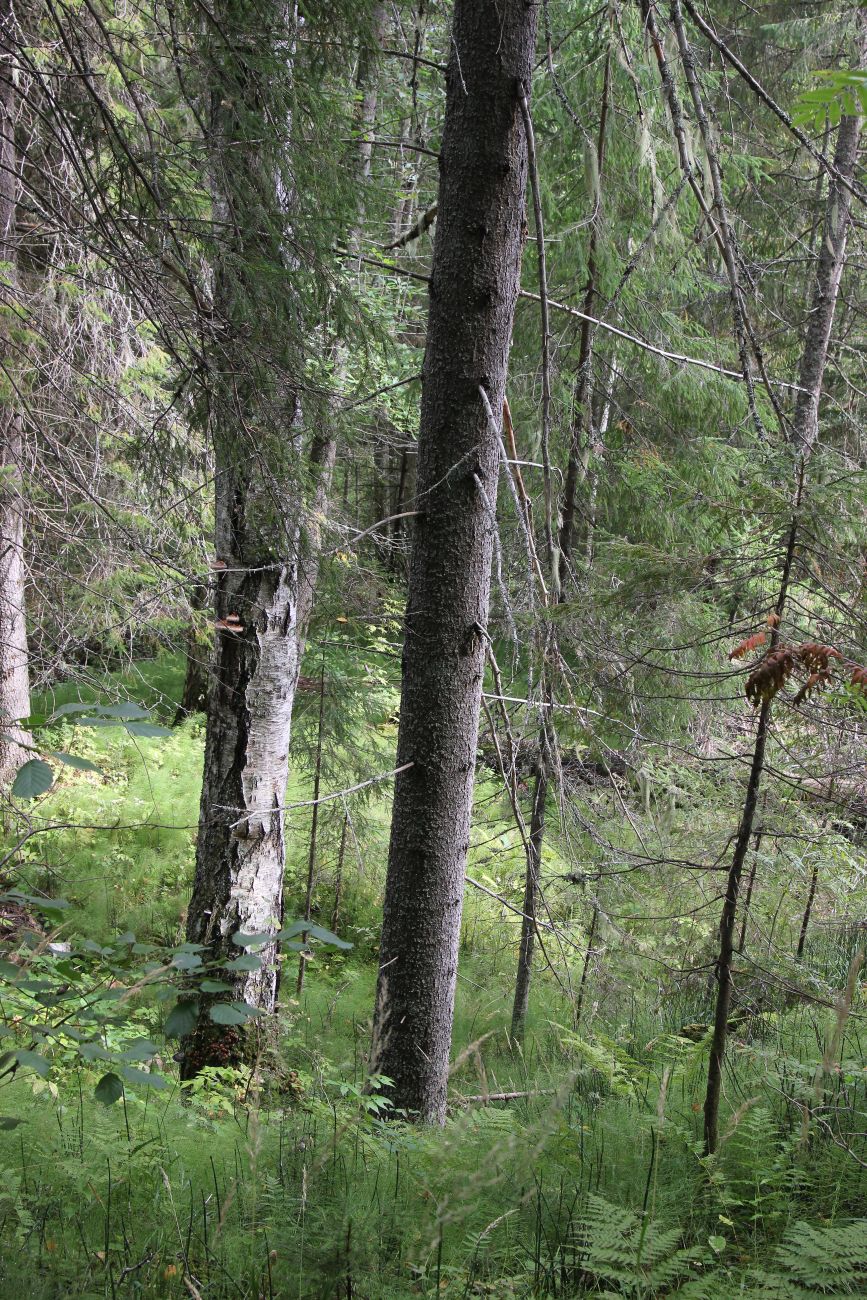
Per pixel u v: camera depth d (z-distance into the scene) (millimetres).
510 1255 2465
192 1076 5324
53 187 4953
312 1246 2246
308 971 8609
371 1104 3965
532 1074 5551
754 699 3064
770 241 10852
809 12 10398
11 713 9250
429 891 4566
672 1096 3695
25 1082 3295
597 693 5156
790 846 4254
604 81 6215
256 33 4441
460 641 4523
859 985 5043
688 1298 2152
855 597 3258
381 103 8219
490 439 4445
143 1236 2379
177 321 4363
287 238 4629
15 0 4996
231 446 4680
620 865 5723
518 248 4438
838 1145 2980
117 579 6031
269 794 5824
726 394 7410
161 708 13383
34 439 6797
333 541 5863
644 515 7320
